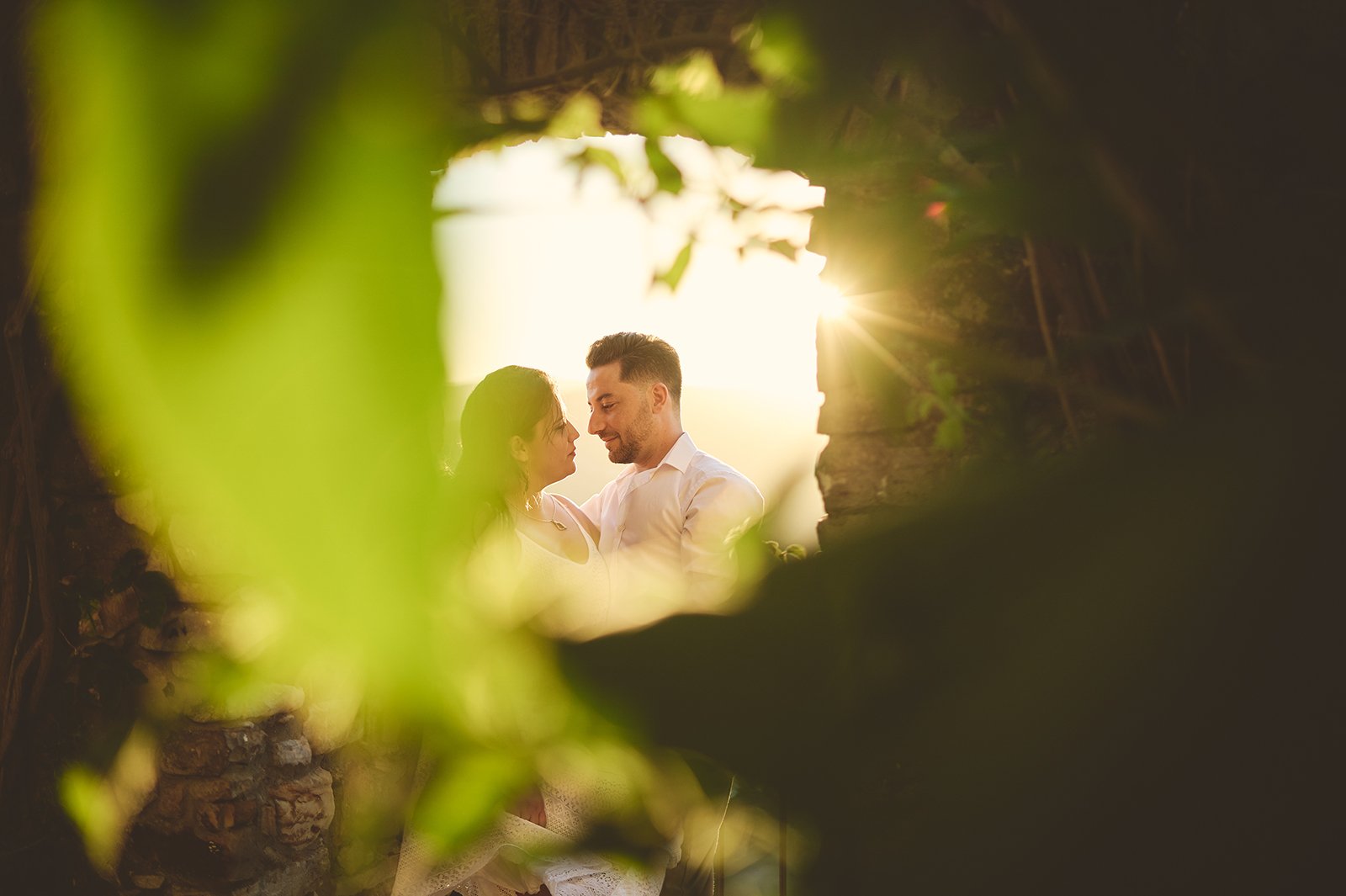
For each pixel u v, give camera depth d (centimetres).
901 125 37
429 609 27
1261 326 38
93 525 276
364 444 25
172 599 268
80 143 26
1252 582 29
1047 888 29
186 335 25
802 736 29
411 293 25
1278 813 29
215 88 26
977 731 29
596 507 290
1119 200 37
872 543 30
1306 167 39
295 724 292
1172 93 38
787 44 35
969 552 30
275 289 25
